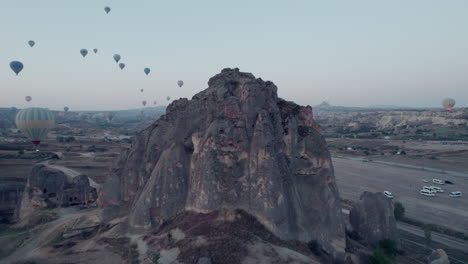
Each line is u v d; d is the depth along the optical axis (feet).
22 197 218.59
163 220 144.77
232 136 147.23
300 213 137.08
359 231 168.35
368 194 173.78
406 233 203.92
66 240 152.56
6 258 143.74
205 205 138.51
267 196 132.98
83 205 214.69
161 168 153.99
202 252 115.03
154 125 180.04
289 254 118.11
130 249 132.46
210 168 142.41
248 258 111.75
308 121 167.43
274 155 141.38
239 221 131.03
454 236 200.23
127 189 165.89
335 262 132.77
